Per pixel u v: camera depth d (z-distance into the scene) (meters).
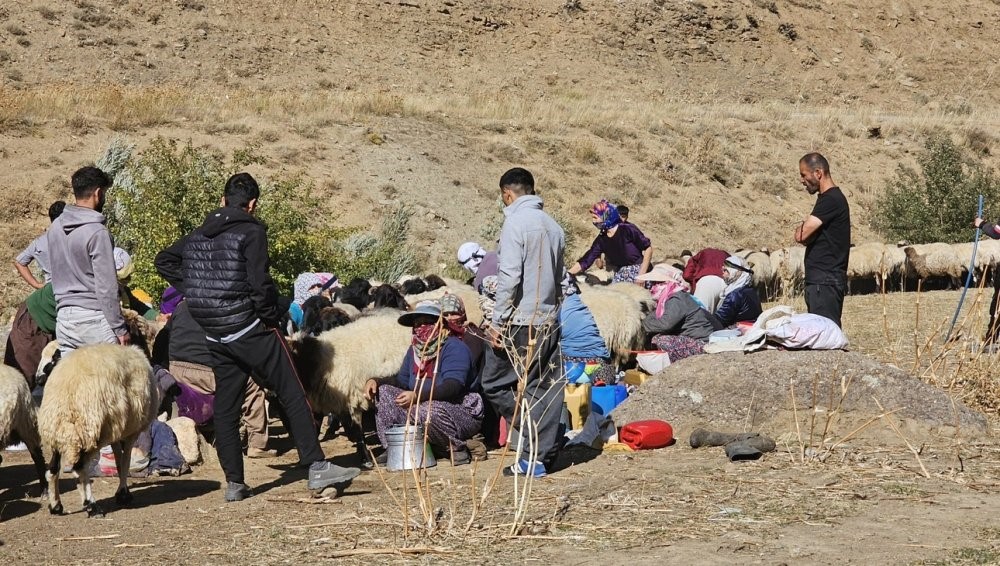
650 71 79.81
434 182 42.03
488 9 81.00
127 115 41.03
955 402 12.99
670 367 13.85
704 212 46.12
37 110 39.22
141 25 66.25
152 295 22.44
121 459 10.95
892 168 55.47
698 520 9.41
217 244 10.70
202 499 11.16
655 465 11.71
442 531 9.30
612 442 12.80
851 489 10.43
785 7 92.12
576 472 11.49
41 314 13.56
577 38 81.06
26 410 10.92
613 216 18.61
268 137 42.09
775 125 57.59
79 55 60.75
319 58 69.50
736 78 82.12
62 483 12.09
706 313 16.14
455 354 12.23
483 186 43.00
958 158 44.00
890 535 8.80
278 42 69.56
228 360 10.84
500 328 11.02
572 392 13.51
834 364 13.18
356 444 13.07
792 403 12.95
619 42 81.62
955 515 9.43
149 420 10.80
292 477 12.22
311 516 10.09
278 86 63.84
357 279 16.69
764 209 48.53
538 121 51.00
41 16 62.91
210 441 13.66
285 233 24.86
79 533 9.80
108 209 27.66
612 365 15.50
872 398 12.84
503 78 73.62
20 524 10.26
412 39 75.69
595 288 16.88
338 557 8.65
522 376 10.95
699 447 12.50
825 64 86.88
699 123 55.97
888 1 95.38
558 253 11.23
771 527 9.13
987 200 42.22
